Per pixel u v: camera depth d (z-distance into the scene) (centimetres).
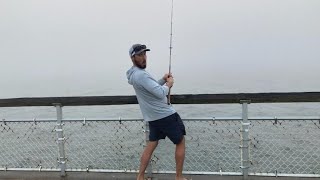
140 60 411
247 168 462
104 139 580
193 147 559
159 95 405
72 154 601
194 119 468
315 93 422
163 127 421
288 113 1070
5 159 625
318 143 616
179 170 436
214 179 466
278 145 614
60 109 482
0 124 595
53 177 496
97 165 571
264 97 437
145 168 445
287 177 459
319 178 453
